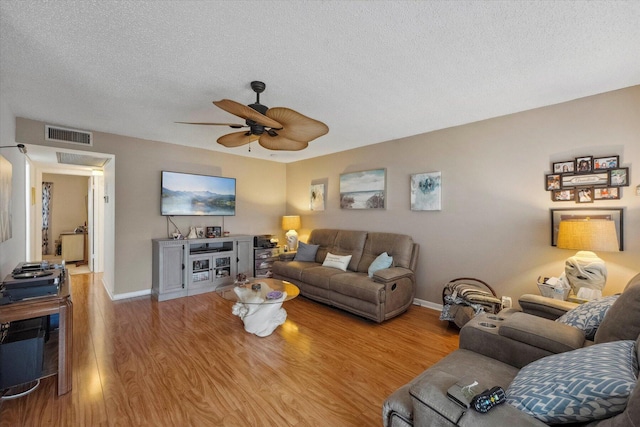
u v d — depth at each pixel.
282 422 1.72
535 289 2.97
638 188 2.43
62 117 3.27
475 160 3.40
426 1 1.47
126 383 2.09
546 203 2.90
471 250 3.43
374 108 2.99
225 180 5.08
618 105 2.52
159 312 3.57
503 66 2.14
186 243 4.30
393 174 4.21
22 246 3.46
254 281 3.60
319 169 5.36
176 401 1.90
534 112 2.98
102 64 2.12
